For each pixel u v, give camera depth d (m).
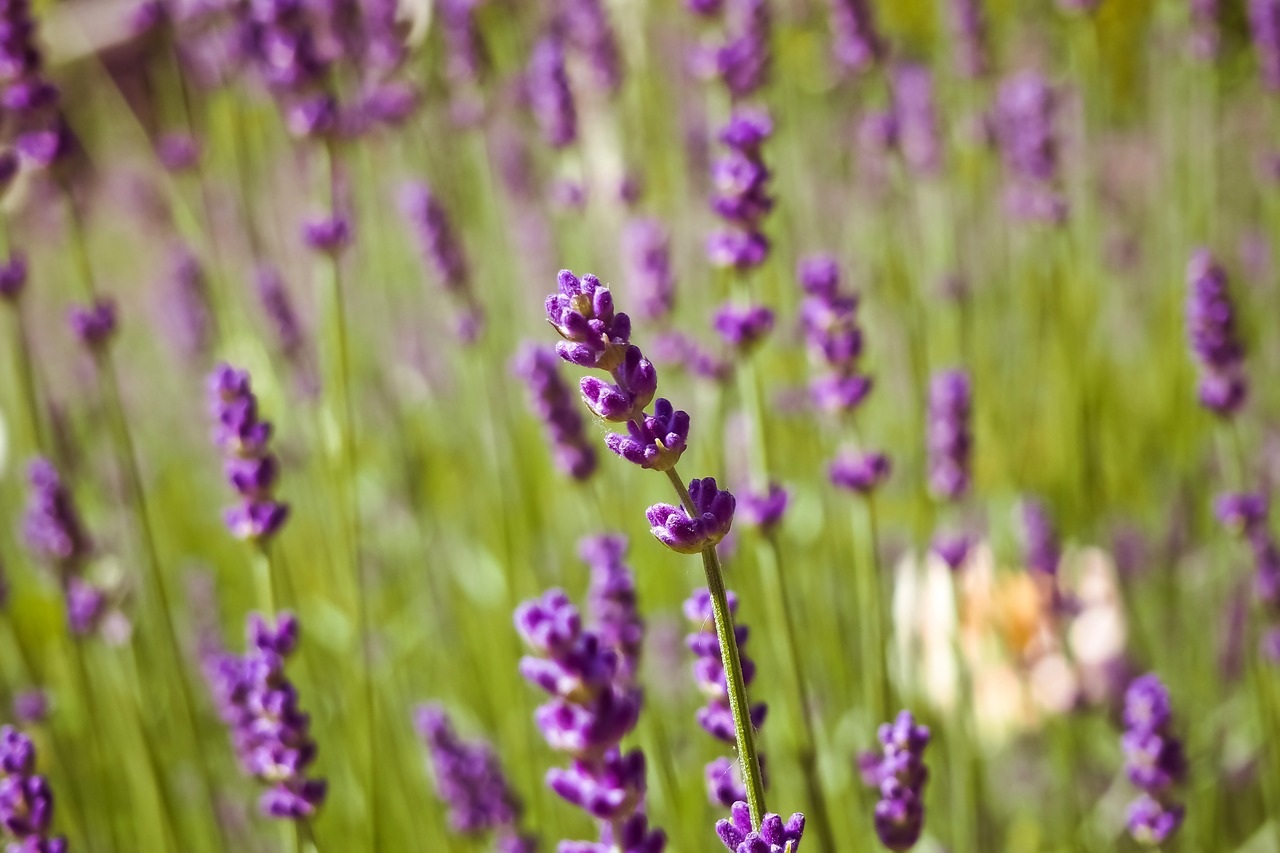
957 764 3.09
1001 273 4.73
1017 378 4.64
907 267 4.35
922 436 3.76
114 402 3.21
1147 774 2.36
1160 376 4.52
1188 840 3.40
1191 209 4.67
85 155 5.55
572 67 4.41
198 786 3.56
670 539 1.44
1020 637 3.28
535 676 1.39
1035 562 3.34
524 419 4.45
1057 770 3.54
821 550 3.73
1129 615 3.83
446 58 4.30
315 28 3.82
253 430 2.43
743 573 3.39
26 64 3.04
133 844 3.56
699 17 3.64
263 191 5.05
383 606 4.18
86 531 3.09
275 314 4.28
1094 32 4.32
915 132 4.52
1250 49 5.21
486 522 4.11
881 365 4.55
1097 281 4.67
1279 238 4.86
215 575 4.47
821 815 2.35
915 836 1.96
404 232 5.18
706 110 4.88
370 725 3.05
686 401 3.69
